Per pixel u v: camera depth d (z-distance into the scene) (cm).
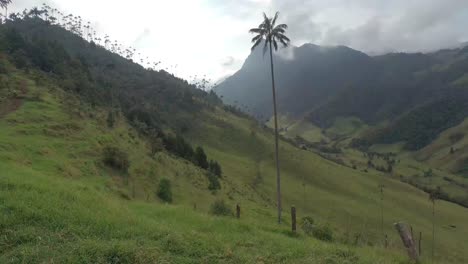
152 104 16912
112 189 4231
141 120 10681
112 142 6247
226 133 16888
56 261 967
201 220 1911
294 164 14612
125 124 8775
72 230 1193
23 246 1051
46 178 2055
